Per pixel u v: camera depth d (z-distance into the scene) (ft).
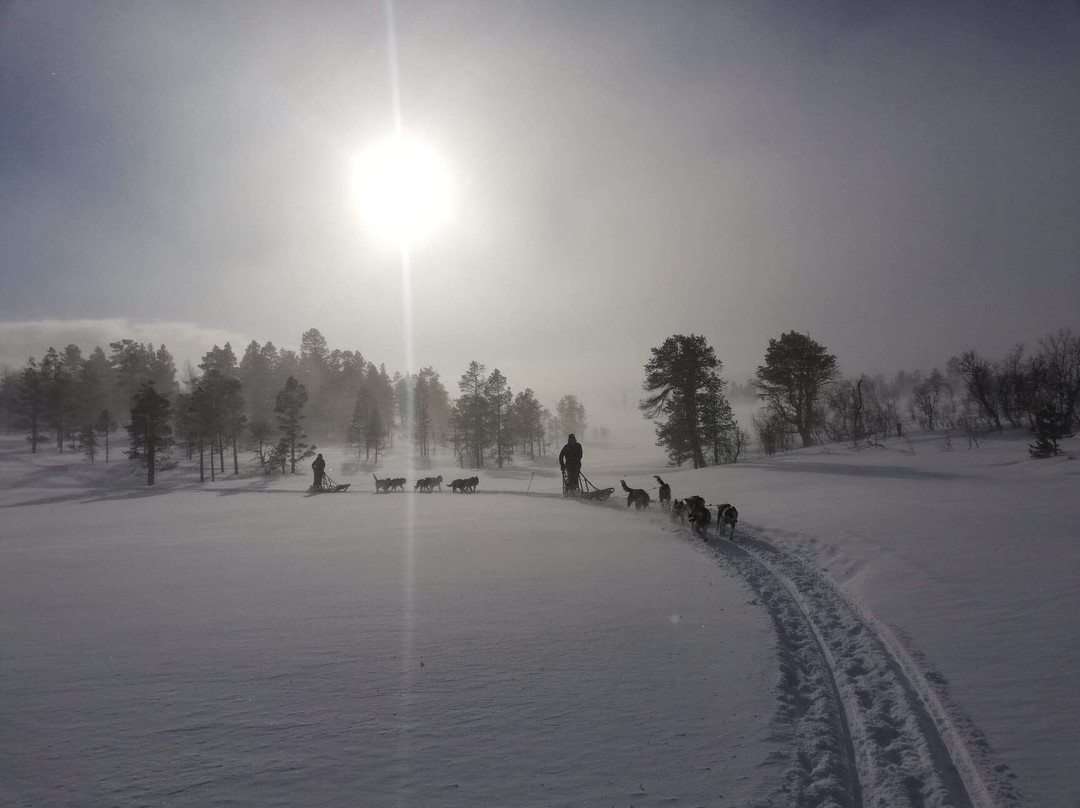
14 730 15.78
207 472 236.63
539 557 38.78
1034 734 14.96
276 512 78.84
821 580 31.35
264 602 28.96
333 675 19.40
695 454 157.17
